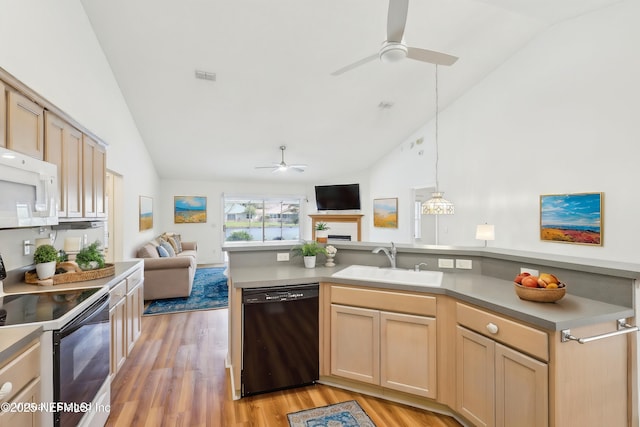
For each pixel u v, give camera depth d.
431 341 1.93
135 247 4.80
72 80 2.63
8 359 1.09
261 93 4.38
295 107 4.83
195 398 2.14
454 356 1.86
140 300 3.23
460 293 1.79
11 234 2.01
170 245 5.95
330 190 7.94
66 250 2.50
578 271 1.71
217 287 5.41
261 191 8.55
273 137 5.80
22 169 1.57
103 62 3.38
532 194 4.01
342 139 6.19
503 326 1.53
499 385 1.55
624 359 1.48
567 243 3.59
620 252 3.11
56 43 2.37
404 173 6.60
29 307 1.54
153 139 5.48
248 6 2.91
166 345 3.04
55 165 1.90
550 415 1.31
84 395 1.60
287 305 2.19
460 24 3.52
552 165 3.76
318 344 2.28
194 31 3.18
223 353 2.88
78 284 2.05
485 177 4.71
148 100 4.32
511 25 3.67
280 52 3.57
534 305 1.53
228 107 4.66
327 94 4.55
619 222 3.12
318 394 2.19
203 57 3.57
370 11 3.03
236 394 2.14
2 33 1.76
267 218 8.76
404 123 5.85
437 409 1.99
